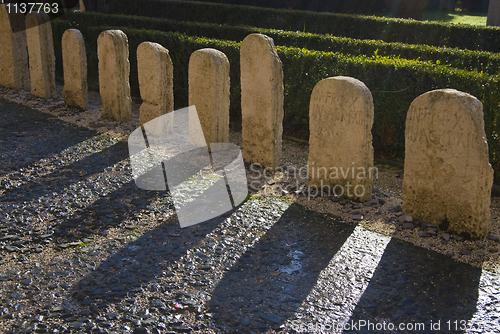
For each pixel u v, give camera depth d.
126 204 5.39
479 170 4.38
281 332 3.42
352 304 3.73
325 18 14.33
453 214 4.68
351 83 5.09
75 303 3.71
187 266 4.22
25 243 4.59
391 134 6.86
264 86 6.01
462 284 3.97
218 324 3.49
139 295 3.81
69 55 8.72
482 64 8.39
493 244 4.55
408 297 3.81
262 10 15.30
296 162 6.84
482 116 4.41
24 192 5.68
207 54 6.46
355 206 5.33
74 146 7.20
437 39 12.71
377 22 13.52
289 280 4.03
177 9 16.84
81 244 4.58
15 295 3.79
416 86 6.44
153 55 7.13
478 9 29.70
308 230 4.86
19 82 10.20
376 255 4.40
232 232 4.80
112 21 12.59
